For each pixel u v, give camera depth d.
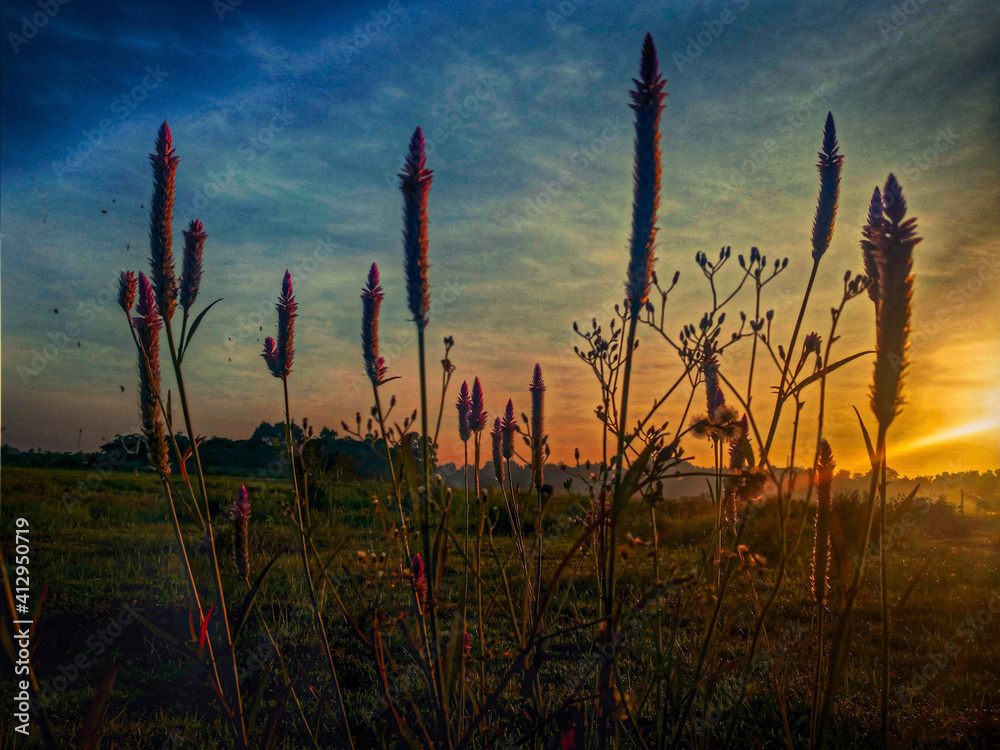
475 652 2.68
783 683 3.54
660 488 2.29
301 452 2.77
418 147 1.95
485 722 2.31
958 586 7.06
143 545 9.18
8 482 13.52
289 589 5.63
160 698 4.22
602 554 2.18
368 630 3.03
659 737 2.20
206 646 2.40
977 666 4.71
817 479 2.09
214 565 2.41
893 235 1.60
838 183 2.26
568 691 2.99
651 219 1.78
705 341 2.28
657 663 2.32
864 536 1.85
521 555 2.73
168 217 2.39
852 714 3.73
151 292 2.59
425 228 1.96
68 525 10.66
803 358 2.13
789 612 4.91
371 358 2.34
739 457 2.54
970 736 3.44
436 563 2.24
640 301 1.81
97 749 3.59
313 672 4.21
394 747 2.46
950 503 11.94
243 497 3.72
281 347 2.69
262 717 3.77
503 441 2.98
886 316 1.62
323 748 3.37
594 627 2.87
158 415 2.46
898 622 5.73
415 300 1.95
